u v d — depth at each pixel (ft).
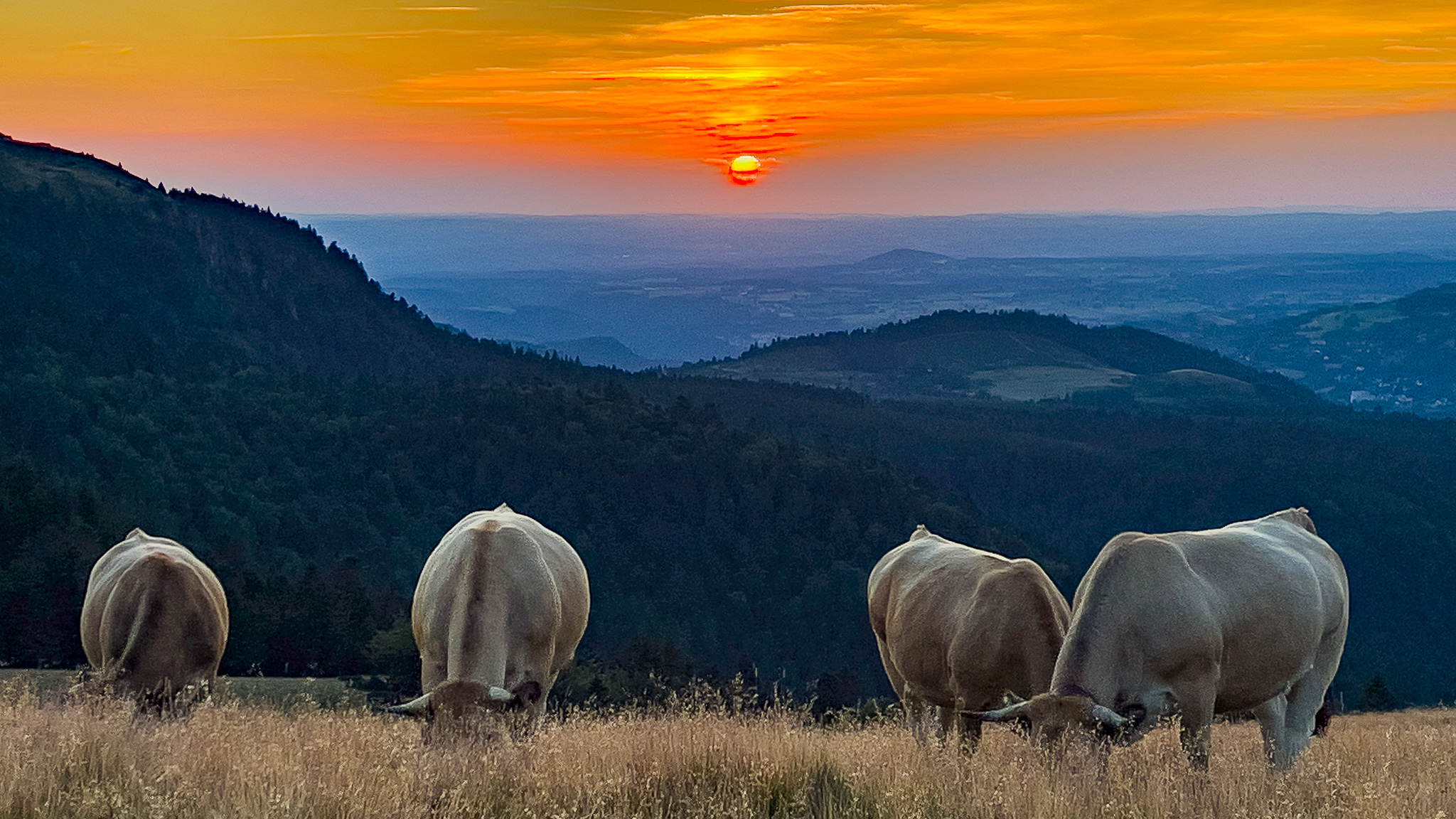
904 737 34.22
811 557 390.63
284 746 28.84
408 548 386.73
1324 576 36.04
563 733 30.99
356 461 429.38
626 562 393.70
